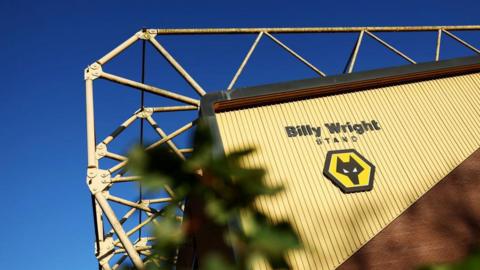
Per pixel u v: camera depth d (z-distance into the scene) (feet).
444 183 51.78
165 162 3.68
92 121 56.65
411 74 62.64
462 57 66.54
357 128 56.29
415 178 51.83
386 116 58.49
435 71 64.03
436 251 45.60
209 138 4.05
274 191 4.12
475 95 63.82
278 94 56.70
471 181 52.49
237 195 4.02
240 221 4.02
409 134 56.59
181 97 60.75
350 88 60.64
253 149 4.22
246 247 3.90
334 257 43.68
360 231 46.11
